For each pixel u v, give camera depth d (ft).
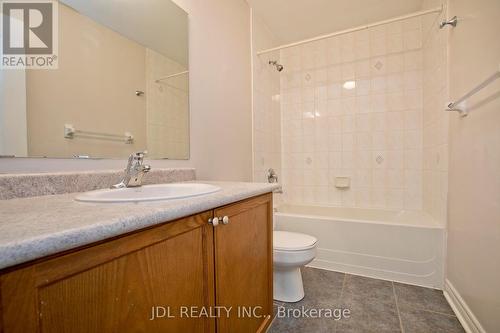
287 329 4.27
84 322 1.51
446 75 5.38
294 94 9.46
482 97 3.69
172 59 4.50
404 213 7.68
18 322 1.21
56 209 1.92
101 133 3.39
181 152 4.69
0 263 1.07
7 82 2.54
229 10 6.17
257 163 7.57
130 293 1.80
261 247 3.88
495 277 3.33
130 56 3.78
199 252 2.51
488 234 3.52
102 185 3.25
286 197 9.60
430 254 5.67
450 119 5.17
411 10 7.38
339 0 6.90
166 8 4.38
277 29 8.43
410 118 7.83
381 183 8.23
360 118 8.48
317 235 6.88
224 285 2.92
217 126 5.70
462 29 4.49
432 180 6.67
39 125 2.76
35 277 1.27
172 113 4.50
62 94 2.96
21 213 1.77
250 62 7.24
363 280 6.06
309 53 9.20
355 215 8.37
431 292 5.43
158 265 2.03
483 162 3.67
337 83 8.79
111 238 1.65
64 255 1.40
